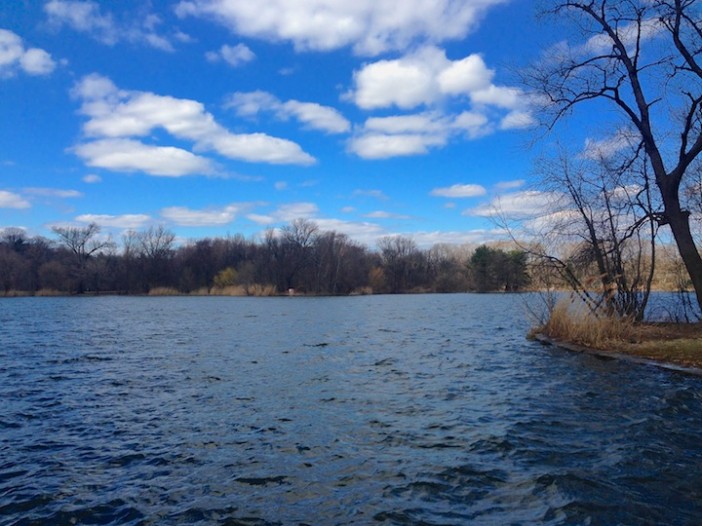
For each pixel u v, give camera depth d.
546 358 18.28
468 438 9.23
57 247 116.19
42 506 6.75
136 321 39.62
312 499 6.81
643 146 19.77
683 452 8.32
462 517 6.22
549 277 22.48
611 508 6.37
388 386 13.97
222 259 108.75
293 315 45.84
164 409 11.75
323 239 100.12
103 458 8.53
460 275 109.44
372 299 80.94
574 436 9.26
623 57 19.02
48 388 14.30
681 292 23.58
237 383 14.62
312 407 11.70
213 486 7.29
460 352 20.53
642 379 13.88
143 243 108.19
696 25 16.86
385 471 7.72
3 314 48.66
